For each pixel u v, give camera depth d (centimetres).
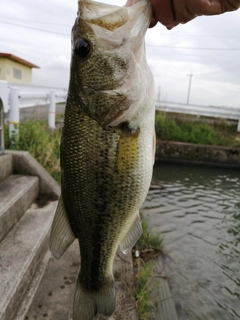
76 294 31
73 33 26
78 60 26
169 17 26
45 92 178
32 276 50
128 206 29
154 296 61
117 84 26
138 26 26
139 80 26
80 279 31
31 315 43
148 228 101
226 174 201
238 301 68
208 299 67
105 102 26
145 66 27
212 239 98
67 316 43
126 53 26
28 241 54
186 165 221
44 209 69
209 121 261
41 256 56
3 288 41
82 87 26
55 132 138
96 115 26
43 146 105
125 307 47
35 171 77
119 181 28
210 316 62
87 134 27
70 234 30
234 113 268
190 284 71
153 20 27
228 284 73
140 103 27
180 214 118
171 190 152
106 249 30
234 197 147
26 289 47
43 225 60
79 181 28
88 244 30
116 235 29
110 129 27
